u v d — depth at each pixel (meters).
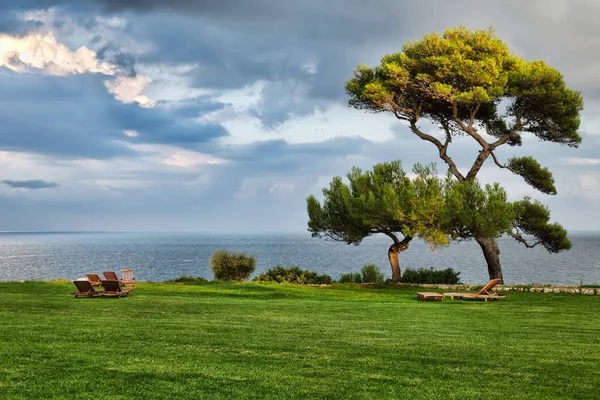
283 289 25.72
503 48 29.33
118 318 15.15
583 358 10.85
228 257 32.81
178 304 19.12
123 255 137.50
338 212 31.80
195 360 9.91
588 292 25.06
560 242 30.77
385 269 79.88
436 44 28.52
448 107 31.42
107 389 7.95
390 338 12.81
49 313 15.85
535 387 8.66
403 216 27.30
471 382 8.91
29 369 8.86
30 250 179.12
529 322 16.27
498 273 30.86
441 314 17.92
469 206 27.19
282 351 10.95
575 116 29.73
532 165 31.80
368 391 8.25
